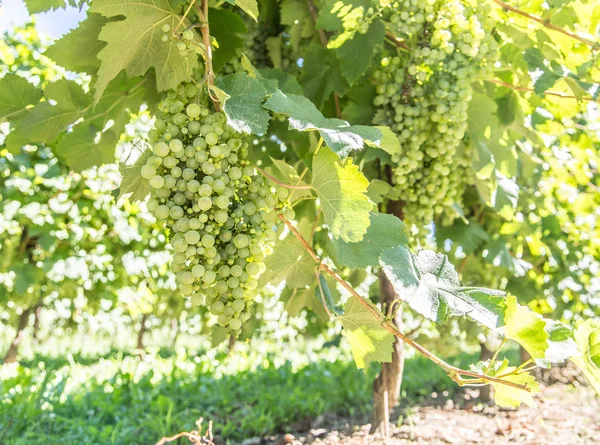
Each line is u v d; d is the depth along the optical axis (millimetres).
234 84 486
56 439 981
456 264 1356
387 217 510
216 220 466
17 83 711
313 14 833
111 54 520
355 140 436
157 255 1964
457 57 675
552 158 1252
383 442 915
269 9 945
